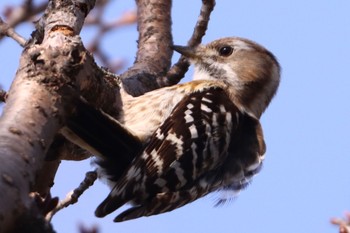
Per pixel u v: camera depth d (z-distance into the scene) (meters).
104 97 9.91
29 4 12.20
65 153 10.23
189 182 10.36
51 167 10.15
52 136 7.59
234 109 11.50
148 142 10.37
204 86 11.59
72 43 8.20
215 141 10.78
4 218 5.93
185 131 10.58
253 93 12.91
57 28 8.50
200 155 10.51
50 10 8.77
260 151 11.60
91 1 9.05
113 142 9.90
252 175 11.41
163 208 10.02
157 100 10.99
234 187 11.33
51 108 7.67
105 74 10.49
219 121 10.99
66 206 9.88
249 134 11.62
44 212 7.08
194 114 10.85
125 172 9.88
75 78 8.06
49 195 7.16
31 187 6.61
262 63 13.24
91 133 9.66
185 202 10.34
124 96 10.99
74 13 8.74
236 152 11.34
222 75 13.01
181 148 10.38
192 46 13.25
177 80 13.07
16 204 6.10
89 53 8.61
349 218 10.91
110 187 10.22
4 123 7.16
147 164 10.05
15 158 6.65
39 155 7.09
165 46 13.77
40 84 7.79
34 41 8.72
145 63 13.35
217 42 13.27
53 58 7.97
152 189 9.97
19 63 8.11
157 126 10.70
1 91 9.32
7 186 6.16
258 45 13.38
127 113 10.79
